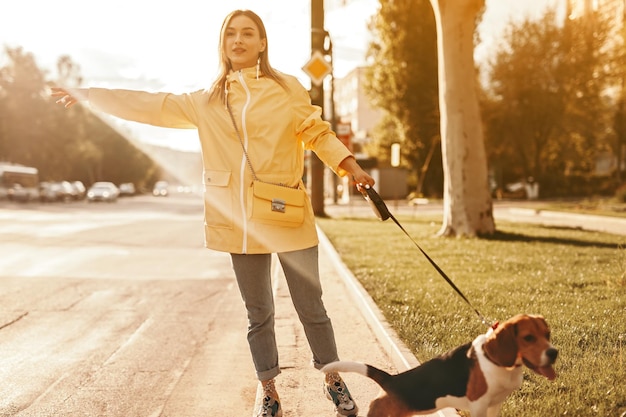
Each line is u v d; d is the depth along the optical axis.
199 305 7.73
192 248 14.15
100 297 8.22
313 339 3.85
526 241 12.39
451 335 5.27
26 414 4.20
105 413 4.21
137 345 5.90
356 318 6.61
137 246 14.47
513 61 39.41
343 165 3.66
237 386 4.75
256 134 3.59
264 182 3.59
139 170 115.31
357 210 29.12
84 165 85.81
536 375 4.13
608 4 39.75
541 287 7.27
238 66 3.77
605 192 38.91
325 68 16.73
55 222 22.97
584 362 4.36
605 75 38.31
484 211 13.58
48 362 5.37
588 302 6.34
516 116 40.06
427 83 42.31
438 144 43.62
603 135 42.72
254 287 3.74
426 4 41.59
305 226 3.71
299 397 4.29
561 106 39.12
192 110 3.73
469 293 7.02
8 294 8.37
